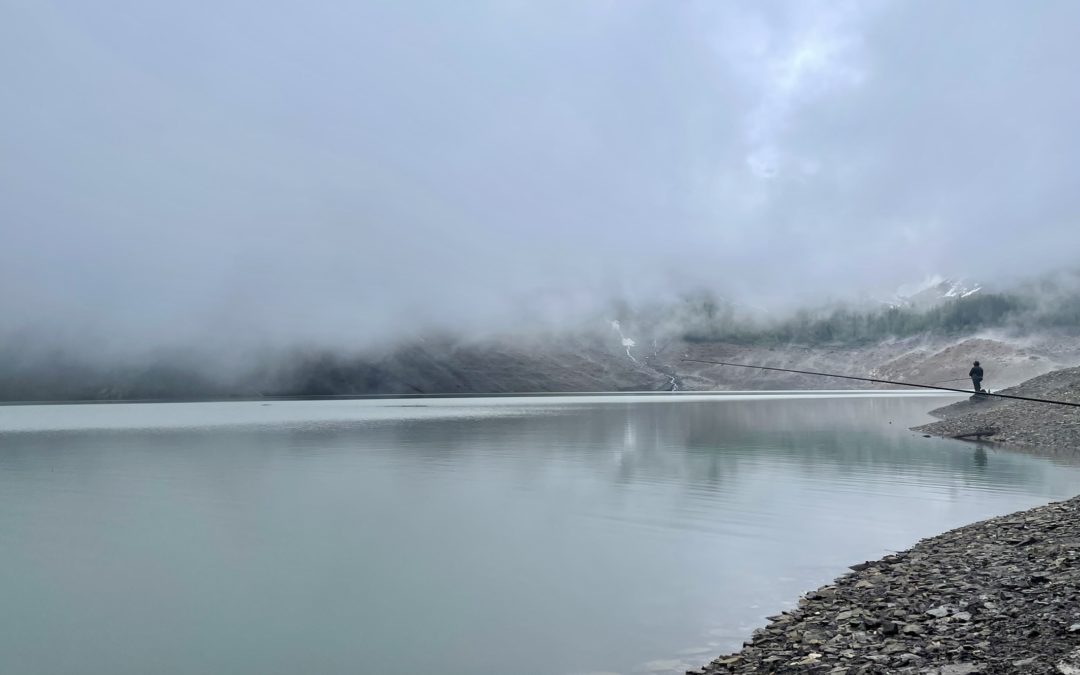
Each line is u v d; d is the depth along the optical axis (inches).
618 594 700.0
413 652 560.4
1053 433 1987.0
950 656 434.9
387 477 1578.5
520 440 2544.3
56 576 795.4
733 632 580.7
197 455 2121.1
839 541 901.2
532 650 556.7
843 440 2322.8
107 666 546.6
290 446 2405.3
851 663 453.4
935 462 1663.4
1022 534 783.7
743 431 2824.8
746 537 937.5
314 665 541.0
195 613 667.4
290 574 794.2
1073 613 478.6
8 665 548.7
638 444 2316.7
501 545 918.4
